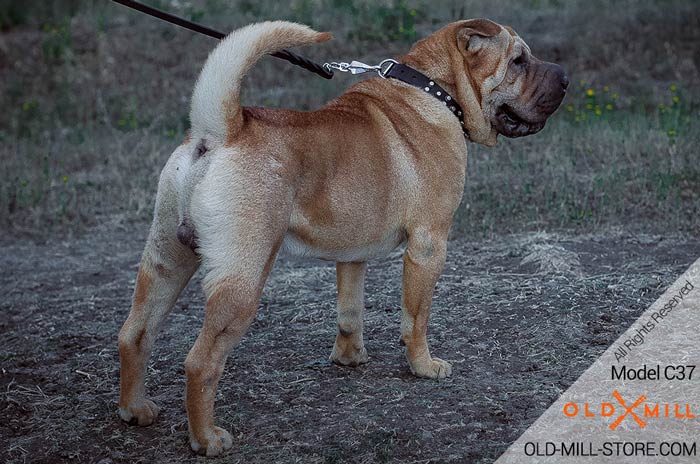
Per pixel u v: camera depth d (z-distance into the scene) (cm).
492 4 1398
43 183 951
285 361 518
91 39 1398
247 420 444
